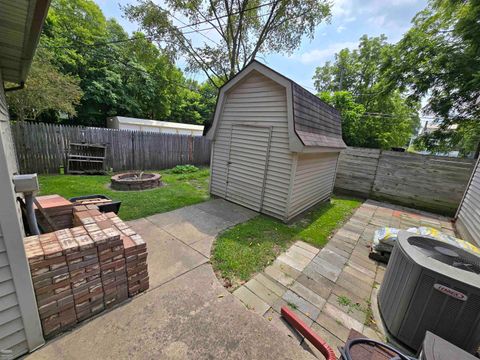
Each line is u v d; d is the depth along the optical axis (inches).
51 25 449.1
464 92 284.0
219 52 396.2
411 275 66.4
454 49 287.0
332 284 100.7
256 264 111.0
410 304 66.8
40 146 256.1
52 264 58.6
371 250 133.1
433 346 49.1
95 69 545.6
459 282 57.6
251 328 70.5
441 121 329.4
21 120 287.4
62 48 455.8
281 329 73.8
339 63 719.7
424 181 243.6
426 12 315.3
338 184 309.3
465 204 196.5
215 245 125.8
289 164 163.0
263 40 387.9
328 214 207.5
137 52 394.3
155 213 169.3
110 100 573.9
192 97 892.6
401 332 69.7
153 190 234.5
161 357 59.1
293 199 171.6
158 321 70.4
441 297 60.9
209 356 60.4
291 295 91.0
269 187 178.1
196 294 84.5
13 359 55.1
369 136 489.1
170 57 381.7
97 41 544.7
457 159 222.7
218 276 98.1
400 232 88.0
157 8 337.1
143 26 352.2
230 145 203.5
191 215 170.9
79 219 88.7
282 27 370.0
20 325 54.7
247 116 185.9
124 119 537.0
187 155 402.9
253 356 61.3
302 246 136.2
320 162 210.4
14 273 51.4
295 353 63.2
